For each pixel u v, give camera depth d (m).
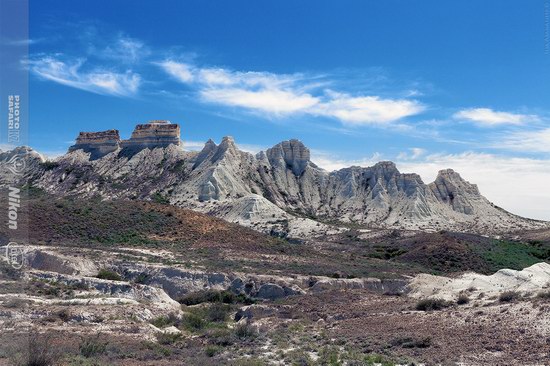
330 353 25.69
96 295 39.88
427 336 28.27
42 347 14.80
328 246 108.06
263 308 41.91
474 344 26.06
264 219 140.75
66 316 30.59
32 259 54.84
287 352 26.41
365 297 48.22
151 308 38.25
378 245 107.12
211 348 26.88
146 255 63.25
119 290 44.91
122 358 23.38
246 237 79.56
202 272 56.03
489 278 47.31
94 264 55.97
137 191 177.12
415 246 97.12
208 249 71.12
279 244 81.12
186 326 35.78
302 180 195.62
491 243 97.75
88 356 22.47
